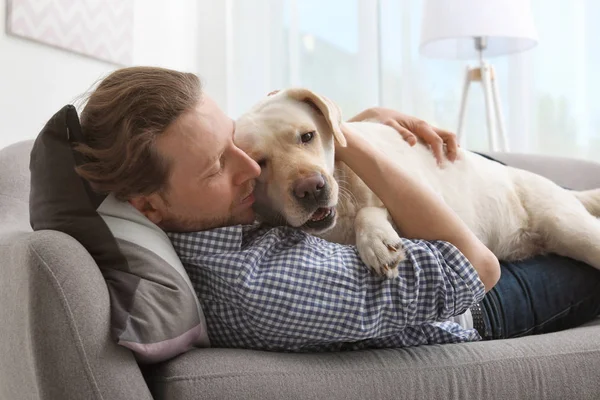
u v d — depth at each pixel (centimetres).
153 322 94
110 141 103
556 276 159
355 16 382
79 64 292
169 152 103
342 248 121
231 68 412
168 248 107
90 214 99
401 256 113
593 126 320
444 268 116
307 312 106
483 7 280
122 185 103
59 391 85
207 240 111
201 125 106
